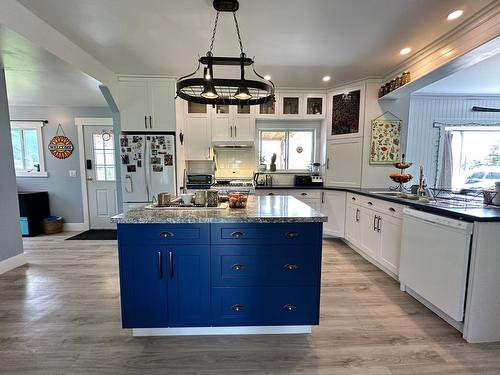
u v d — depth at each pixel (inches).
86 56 114.8
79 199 193.3
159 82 146.9
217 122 170.6
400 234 102.3
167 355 66.5
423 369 62.2
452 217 75.8
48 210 191.0
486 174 185.5
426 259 84.4
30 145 188.4
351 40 102.0
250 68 131.3
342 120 161.6
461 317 72.4
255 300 73.0
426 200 96.7
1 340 71.2
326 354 67.1
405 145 151.3
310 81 153.7
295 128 185.8
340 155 164.2
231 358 65.7
